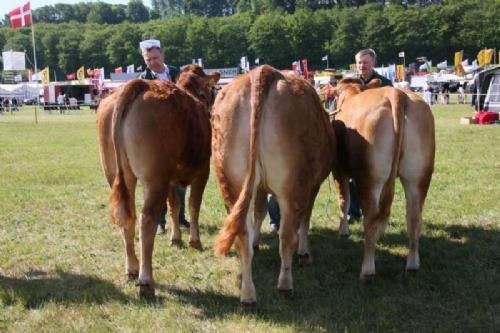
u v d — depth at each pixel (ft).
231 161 14.90
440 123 74.28
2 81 326.03
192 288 17.85
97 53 391.86
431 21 338.13
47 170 42.80
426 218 25.36
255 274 19.13
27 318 15.81
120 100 15.53
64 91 181.88
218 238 14.34
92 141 66.08
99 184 36.50
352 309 15.92
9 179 38.68
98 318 15.64
